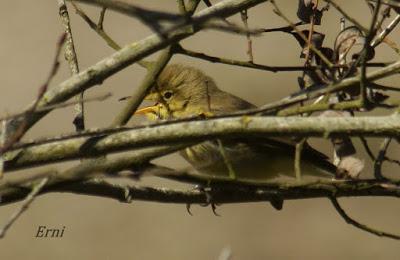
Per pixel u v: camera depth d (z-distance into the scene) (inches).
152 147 323.0
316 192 375.2
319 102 368.2
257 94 872.3
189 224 766.5
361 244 754.8
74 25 904.3
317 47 403.9
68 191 353.4
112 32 895.1
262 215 779.4
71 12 914.7
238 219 775.7
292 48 909.2
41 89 284.7
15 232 730.2
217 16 248.7
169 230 754.2
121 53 343.3
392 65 337.4
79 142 321.7
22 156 320.2
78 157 321.7
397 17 389.4
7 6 948.0
